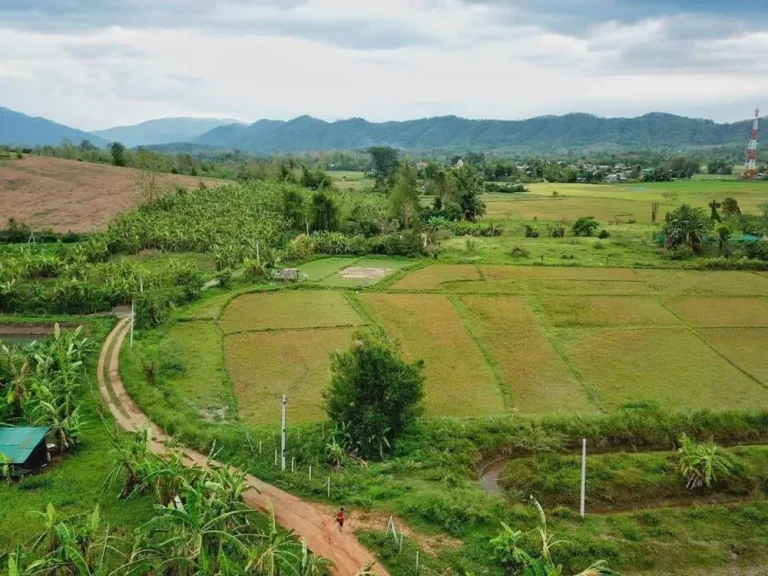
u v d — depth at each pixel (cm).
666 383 3825
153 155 14375
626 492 2747
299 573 1958
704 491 2769
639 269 6688
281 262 6962
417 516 2470
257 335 4634
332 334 4672
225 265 6512
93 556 2053
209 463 2580
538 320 5022
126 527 2309
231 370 3988
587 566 2219
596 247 7869
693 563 2294
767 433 3247
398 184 10806
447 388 3731
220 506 2173
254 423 3266
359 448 2967
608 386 3781
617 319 5044
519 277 6362
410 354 4266
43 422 2948
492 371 3978
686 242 7262
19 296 5166
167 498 2414
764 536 2439
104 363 4069
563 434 3158
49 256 6222
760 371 4009
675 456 2995
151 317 4722
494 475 2925
